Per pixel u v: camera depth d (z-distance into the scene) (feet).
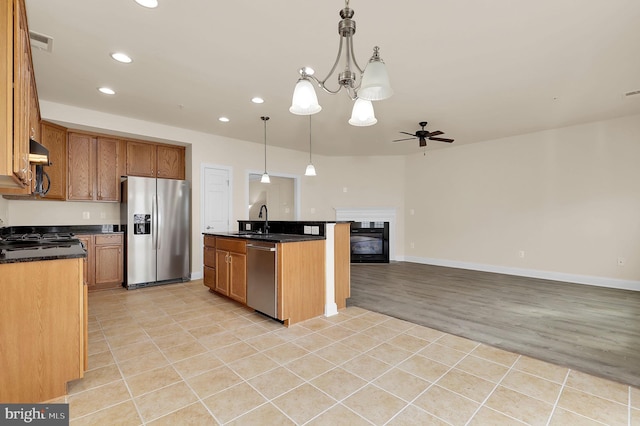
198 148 17.34
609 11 7.16
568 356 7.95
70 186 14.37
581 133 16.28
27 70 6.63
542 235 17.54
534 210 17.83
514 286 15.57
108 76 10.53
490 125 16.35
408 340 8.94
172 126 16.29
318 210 23.89
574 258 16.49
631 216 14.89
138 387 6.53
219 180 18.22
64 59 9.39
